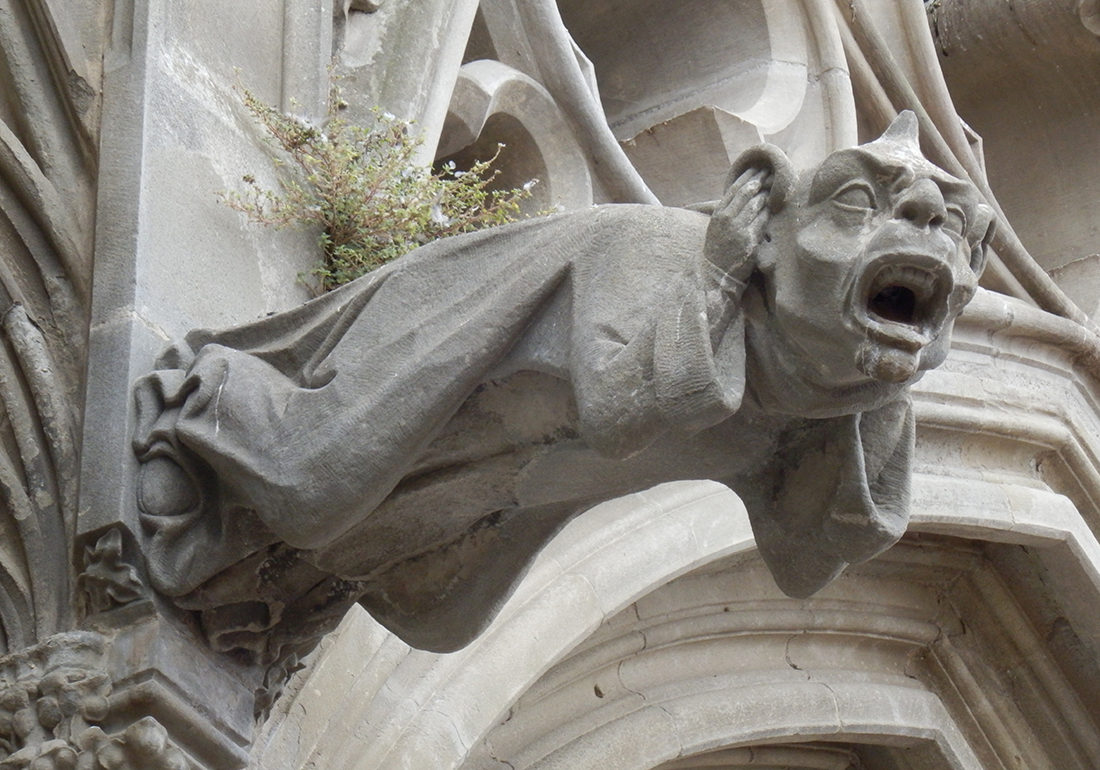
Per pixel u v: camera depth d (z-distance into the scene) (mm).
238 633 5188
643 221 4656
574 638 6980
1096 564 9086
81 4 6035
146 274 5520
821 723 8688
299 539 4805
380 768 6121
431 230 6527
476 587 5227
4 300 5531
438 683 6480
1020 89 11523
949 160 9844
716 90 9492
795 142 9258
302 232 6242
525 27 7941
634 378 4332
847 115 9438
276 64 6590
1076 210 11305
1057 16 11055
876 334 4141
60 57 5836
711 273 4371
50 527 5234
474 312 4734
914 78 10078
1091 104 11414
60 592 5145
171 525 5047
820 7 9578
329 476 4734
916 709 9109
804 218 4316
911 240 4129
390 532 5129
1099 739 9367
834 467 4621
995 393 8961
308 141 6324
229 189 5996
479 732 6473
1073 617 9273
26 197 5629
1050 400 9172
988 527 8758
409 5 7227
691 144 8953
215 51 6277
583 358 4453
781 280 4312
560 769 7652
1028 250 11328
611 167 7938
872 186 4250
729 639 8633
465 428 4922
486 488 5031
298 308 5195
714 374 4258
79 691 4910
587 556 7242
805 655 8953
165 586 5012
